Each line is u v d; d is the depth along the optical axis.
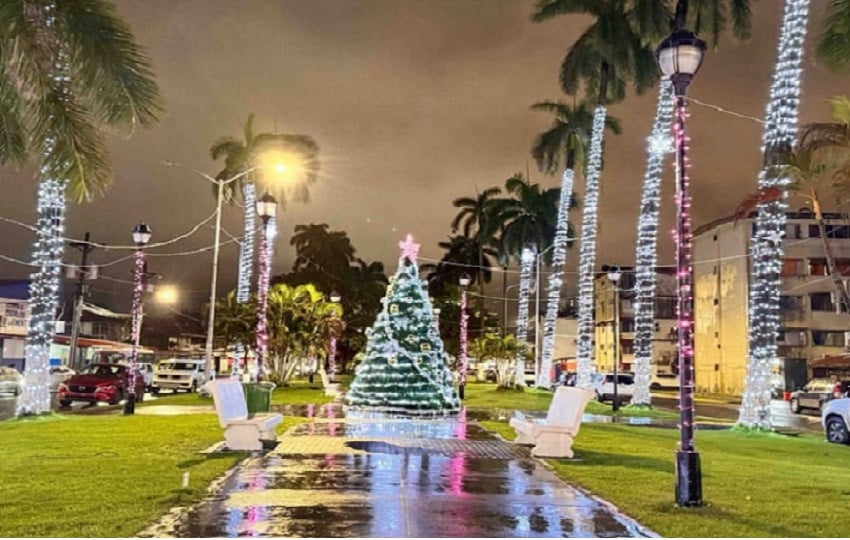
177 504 8.30
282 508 8.16
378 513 7.99
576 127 46.91
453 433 16.62
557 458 12.77
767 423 22.02
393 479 10.12
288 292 41.34
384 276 90.75
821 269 61.28
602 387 39.56
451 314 60.91
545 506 8.58
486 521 7.76
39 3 11.64
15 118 13.43
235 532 7.09
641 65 35.84
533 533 7.31
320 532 7.13
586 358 36.12
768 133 22.67
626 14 36.66
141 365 38.53
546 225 59.59
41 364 21.02
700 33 33.81
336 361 76.69
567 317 94.50
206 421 18.77
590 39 38.00
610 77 39.03
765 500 9.30
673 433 19.61
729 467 12.64
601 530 7.49
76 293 50.19
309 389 39.38
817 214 28.34
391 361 23.02
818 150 24.52
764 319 22.33
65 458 11.84
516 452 13.37
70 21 11.90
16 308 60.66
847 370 56.09
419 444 14.30
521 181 60.25
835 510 8.70
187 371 41.75
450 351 59.53
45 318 21.23
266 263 23.56
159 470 10.62
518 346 48.91
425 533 7.20
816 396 35.16
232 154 51.69
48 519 7.52
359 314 77.56
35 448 13.13
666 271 86.00
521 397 38.62
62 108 11.98
